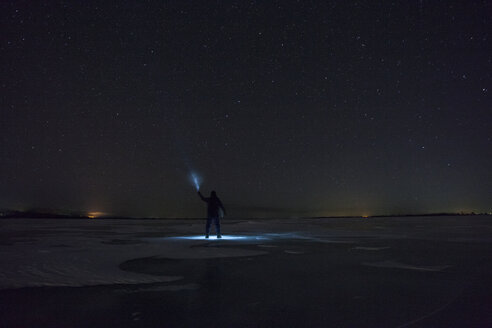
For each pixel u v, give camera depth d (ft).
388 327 12.42
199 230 68.23
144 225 89.20
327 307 14.93
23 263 25.91
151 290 18.04
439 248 37.11
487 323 12.85
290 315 13.80
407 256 31.07
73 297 16.57
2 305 15.19
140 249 35.22
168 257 29.91
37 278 20.86
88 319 13.28
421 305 15.26
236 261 27.91
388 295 17.06
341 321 13.07
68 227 77.51
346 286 19.02
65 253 31.55
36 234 55.36
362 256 31.01
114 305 15.20
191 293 17.42
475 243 42.80
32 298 16.39
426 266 25.57
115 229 70.38
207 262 27.30
